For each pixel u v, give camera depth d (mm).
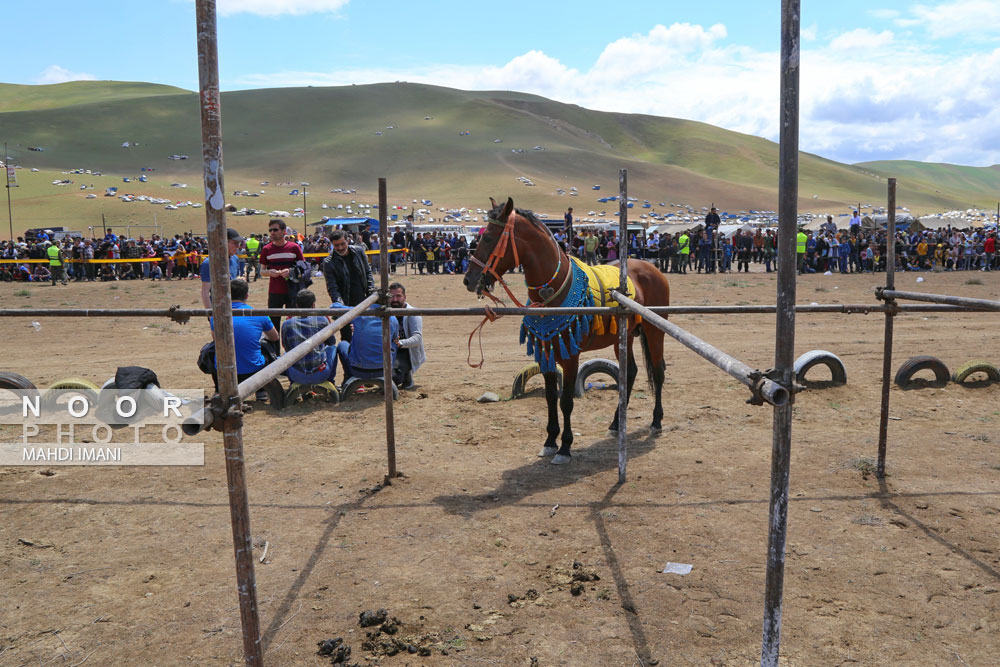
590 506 5324
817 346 12062
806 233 29609
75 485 5824
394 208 107188
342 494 5609
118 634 3648
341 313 5789
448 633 3650
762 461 6289
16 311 5590
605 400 8492
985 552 4500
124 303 21297
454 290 23094
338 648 3480
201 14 2111
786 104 2268
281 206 102188
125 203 89938
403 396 8773
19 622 3758
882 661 3381
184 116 193625
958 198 198750
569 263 6277
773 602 2490
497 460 6434
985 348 11680
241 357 8148
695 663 3379
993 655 3428
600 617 3785
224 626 3719
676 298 20781
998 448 6551
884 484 5688
